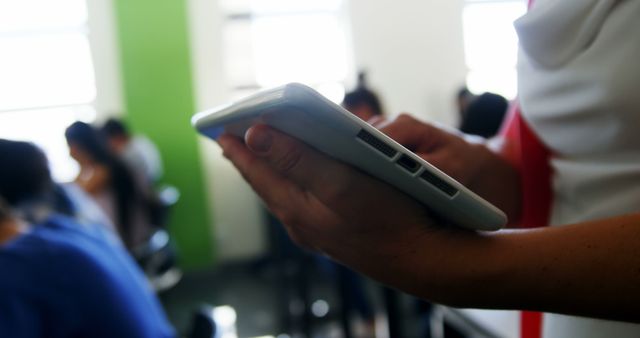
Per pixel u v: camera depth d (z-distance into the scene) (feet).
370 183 1.09
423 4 15.39
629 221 1.07
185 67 14.69
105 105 14.60
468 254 1.12
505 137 2.06
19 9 14.23
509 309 1.16
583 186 1.54
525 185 1.81
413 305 8.09
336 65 15.67
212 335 3.68
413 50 15.49
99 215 6.95
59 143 14.71
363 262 1.21
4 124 14.57
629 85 1.29
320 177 1.09
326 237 1.21
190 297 13.07
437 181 1.06
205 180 15.08
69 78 14.57
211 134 1.80
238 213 15.31
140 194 9.18
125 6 14.28
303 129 1.03
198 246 15.21
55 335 3.30
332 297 11.08
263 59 15.29
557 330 1.67
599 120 1.40
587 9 1.36
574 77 1.42
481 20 15.70
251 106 1.13
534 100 1.63
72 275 3.37
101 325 3.44
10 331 3.09
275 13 15.20
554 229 1.13
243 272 14.94
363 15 15.23
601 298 1.06
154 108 14.73
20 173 4.58
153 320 3.88
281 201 1.23
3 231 3.46
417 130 1.89
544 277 1.08
